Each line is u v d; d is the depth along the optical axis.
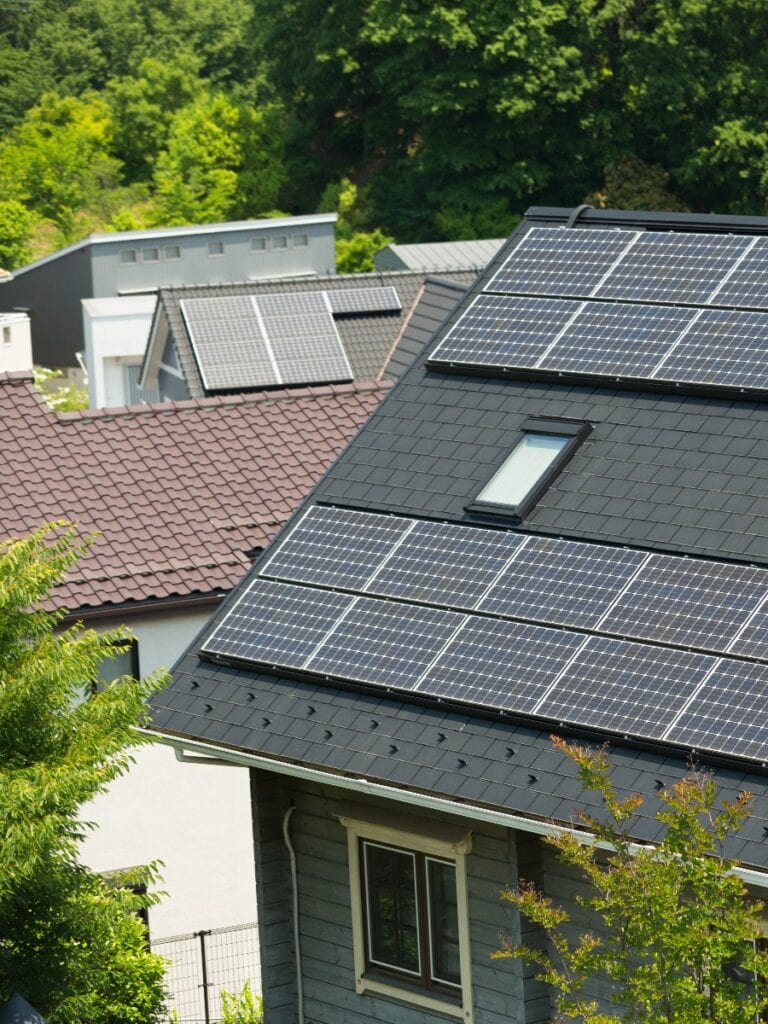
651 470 53.22
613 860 41.19
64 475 83.81
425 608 53.41
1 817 48.66
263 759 52.62
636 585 49.81
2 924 53.28
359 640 53.75
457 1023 53.47
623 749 46.16
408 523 56.66
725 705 45.16
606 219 65.19
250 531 82.44
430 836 52.75
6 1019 50.84
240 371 124.50
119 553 79.88
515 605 51.53
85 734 52.38
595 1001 46.59
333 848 56.94
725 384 54.12
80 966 54.50
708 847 39.84
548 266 63.72
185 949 77.38
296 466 86.88
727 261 59.53
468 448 58.12
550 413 57.47
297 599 56.66
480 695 49.56
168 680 53.81
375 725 51.31
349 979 56.91
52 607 76.06
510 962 51.59
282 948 59.12
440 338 63.25
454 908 53.69
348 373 126.94
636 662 47.69
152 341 142.62
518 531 53.84
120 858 77.56
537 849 50.97
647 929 40.03
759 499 50.28
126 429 87.31
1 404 87.25
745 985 44.94
